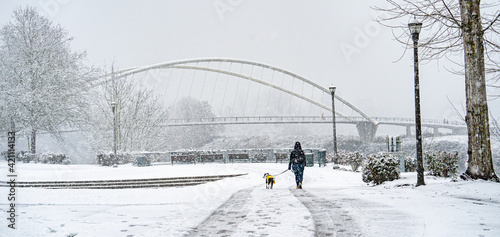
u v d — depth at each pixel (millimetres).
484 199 6953
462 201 6574
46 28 34688
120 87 38219
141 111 39531
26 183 16141
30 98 32281
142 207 7633
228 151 29969
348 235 4172
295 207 6355
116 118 37094
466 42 10227
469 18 10188
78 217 6117
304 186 13258
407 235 4004
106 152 30047
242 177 16812
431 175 13742
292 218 5316
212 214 6059
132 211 6930
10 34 33500
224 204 7328
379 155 12312
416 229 4258
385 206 6078
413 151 54781
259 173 18672
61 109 34281
